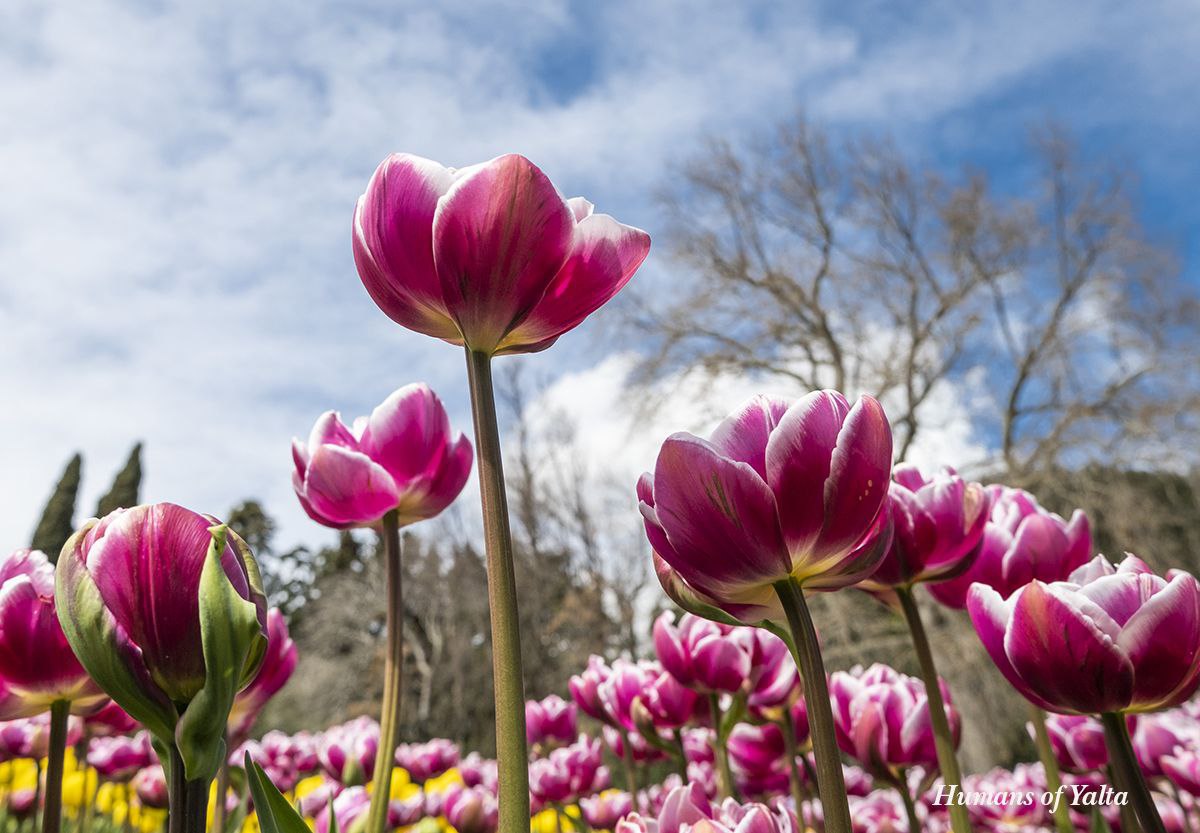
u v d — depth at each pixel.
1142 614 0.26
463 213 0.26
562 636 5.49
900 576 0.37
